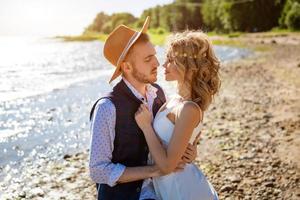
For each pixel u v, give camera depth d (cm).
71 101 1469
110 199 297
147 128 287
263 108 1288
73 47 6656
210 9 11456
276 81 1891
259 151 847
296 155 812
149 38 299
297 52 3641
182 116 278
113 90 296
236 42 5734
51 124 1145
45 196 651
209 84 291
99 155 282
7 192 671
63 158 858
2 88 1747
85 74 2319
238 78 2036
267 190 646
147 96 311
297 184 667
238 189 650
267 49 4191
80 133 1061
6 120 1178
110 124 284
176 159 279
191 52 284
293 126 1044
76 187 686
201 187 299
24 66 2898
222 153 838
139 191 299
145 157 299
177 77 291
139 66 291
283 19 8669
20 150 912
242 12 9606
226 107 1316
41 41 10762
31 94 1597
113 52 296
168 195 296
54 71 2511
